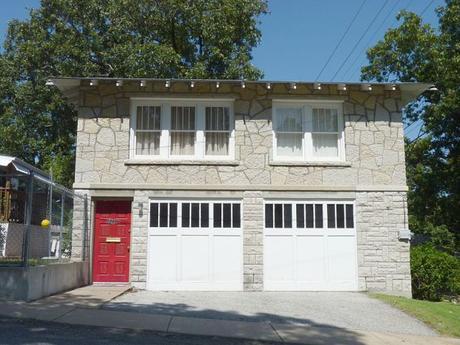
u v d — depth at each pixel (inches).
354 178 660.7
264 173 655.8
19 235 649.6
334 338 418.0
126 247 647.1
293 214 651.5
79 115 657.6
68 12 1087.0
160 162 650.8
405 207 658.2
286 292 631.8
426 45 1069.1
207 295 599.8
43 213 663.8
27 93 1126.4
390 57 1113.4
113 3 1048.8
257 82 645.9
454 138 1096.2
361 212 654.5
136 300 541.6
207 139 665.6
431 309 538.0
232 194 649.6
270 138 661.3
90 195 644.1
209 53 1074.7
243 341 393.7
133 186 645.3
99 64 1102.4
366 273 645.9
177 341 379.2
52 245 629.3
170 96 659.4
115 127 656.4
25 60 1109.7
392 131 671.1
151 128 665.0
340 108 677.3
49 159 1142.3
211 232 644.1
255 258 641.6
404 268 647.8
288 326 447.2
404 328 469.7
